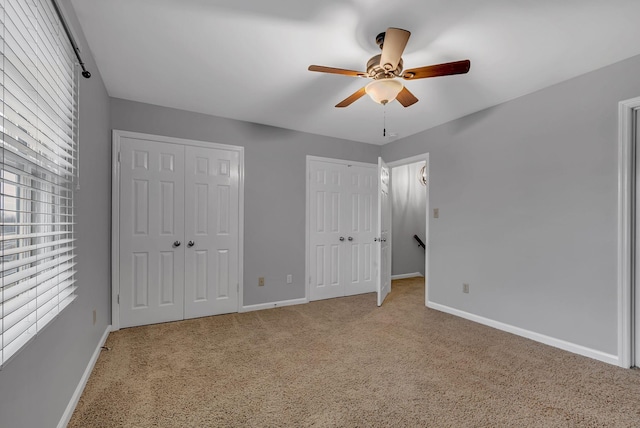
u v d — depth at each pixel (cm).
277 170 379
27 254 136
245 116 341
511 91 273
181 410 170
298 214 393
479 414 168
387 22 181
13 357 102
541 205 267
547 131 263
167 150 316
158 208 311
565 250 251
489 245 309
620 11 170
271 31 191
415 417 165
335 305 383
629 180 219
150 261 308
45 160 126
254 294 362
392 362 228
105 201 273
